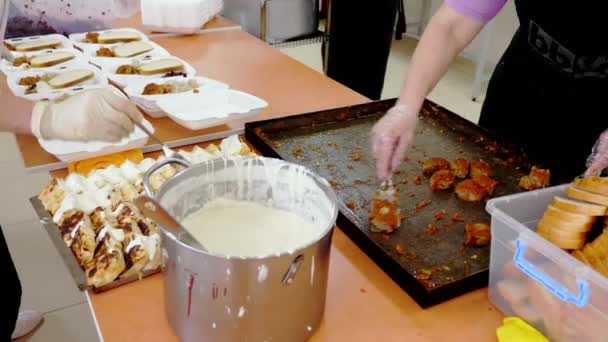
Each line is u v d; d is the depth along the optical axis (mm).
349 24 2559
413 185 1145
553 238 743
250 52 2023
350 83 2729
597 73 1213
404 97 1143
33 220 2125
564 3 1196
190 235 637
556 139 1351
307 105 1540
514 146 1287
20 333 1562
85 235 820
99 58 1779
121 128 997
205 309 626
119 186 982
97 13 2145
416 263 865
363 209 1024
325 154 1235
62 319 1670
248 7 2643
